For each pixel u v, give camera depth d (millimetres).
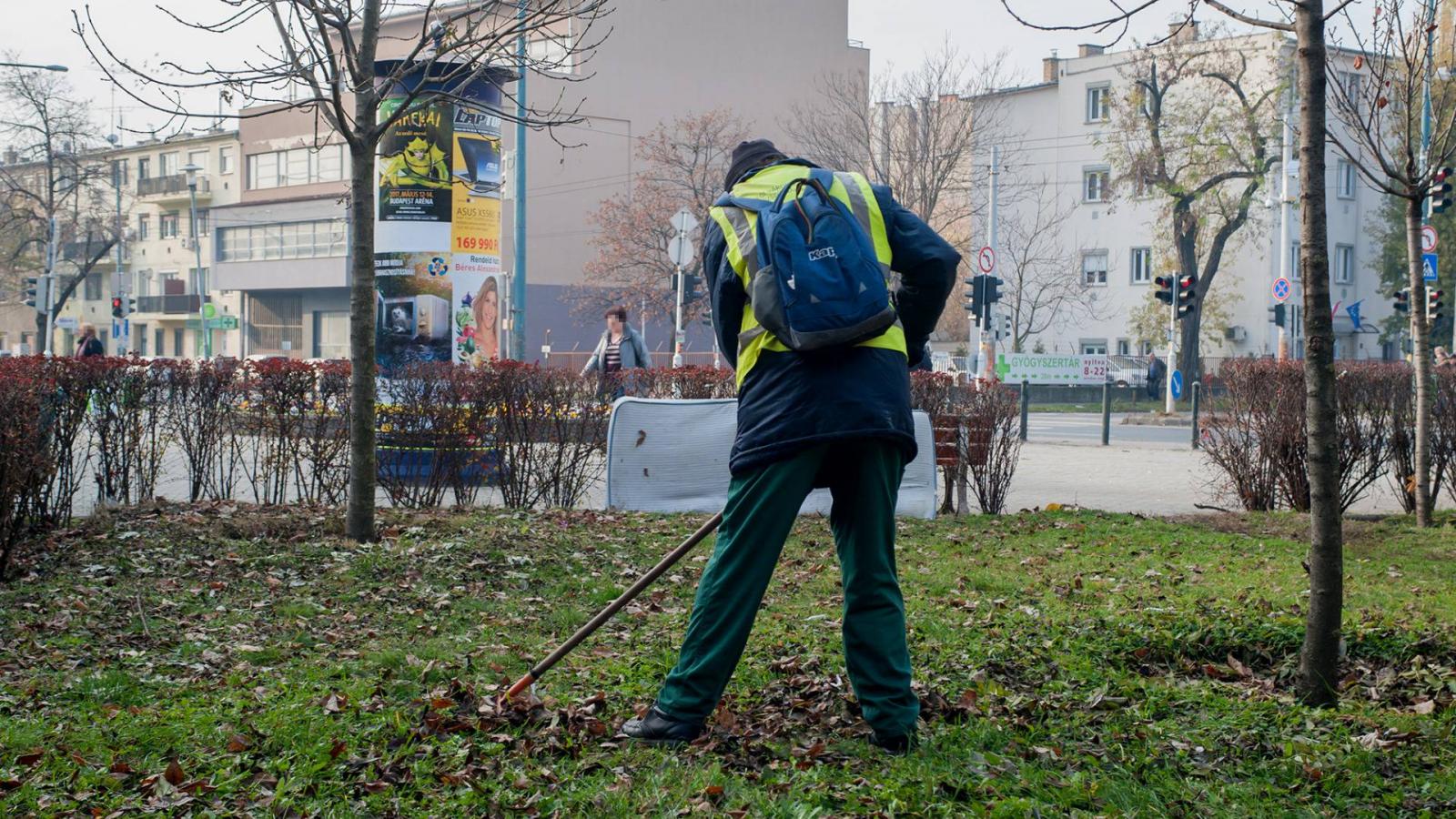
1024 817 3430
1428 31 9266
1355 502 12172
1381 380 11352
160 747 4102
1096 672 5219
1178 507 12477
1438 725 4508
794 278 3822
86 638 5797
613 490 10359
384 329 13734
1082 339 54281
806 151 50000
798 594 7027
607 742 4121
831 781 3725
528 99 53688
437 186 13609
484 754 3980
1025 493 13906
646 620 6312
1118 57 51969
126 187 77375
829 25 60406
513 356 28312
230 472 10297
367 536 8289
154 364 9969
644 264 50156
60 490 8938
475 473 10500
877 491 4035
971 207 54250
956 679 4977
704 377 11625
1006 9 5250
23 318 88625
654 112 56719
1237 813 3600
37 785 3713
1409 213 10211
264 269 65188
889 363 4016
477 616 6445
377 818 3504
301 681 4988
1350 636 5820
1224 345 50688
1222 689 5145
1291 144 37625
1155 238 49062
